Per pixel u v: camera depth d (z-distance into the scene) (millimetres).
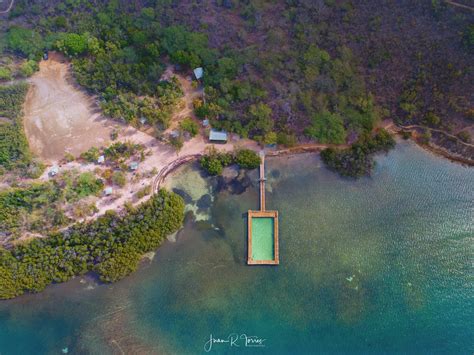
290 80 50531
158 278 46500
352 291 46000
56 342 44969
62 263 44719
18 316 45562
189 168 49156
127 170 48719
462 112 49000
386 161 49219
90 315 45562
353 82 50000
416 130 49781
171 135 49406
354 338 44719
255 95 49531
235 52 50625
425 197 48469
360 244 47250
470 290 45938
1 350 44812
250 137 49406
